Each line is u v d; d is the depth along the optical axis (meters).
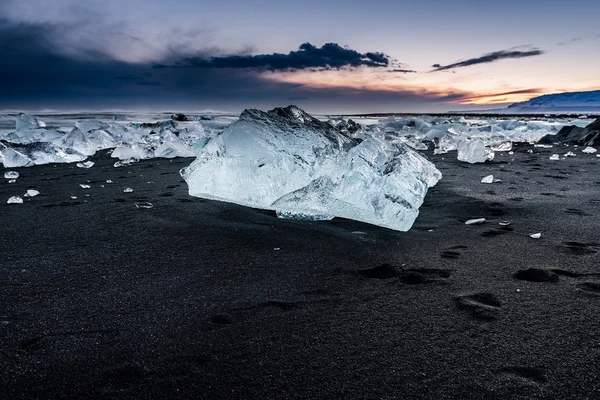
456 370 1.20
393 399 1.08
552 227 2.75
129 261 2.13
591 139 8.95
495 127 12.64
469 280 1.88
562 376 1.16
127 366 1.23
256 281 1.88
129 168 6.09
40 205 3.47
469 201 3.60
